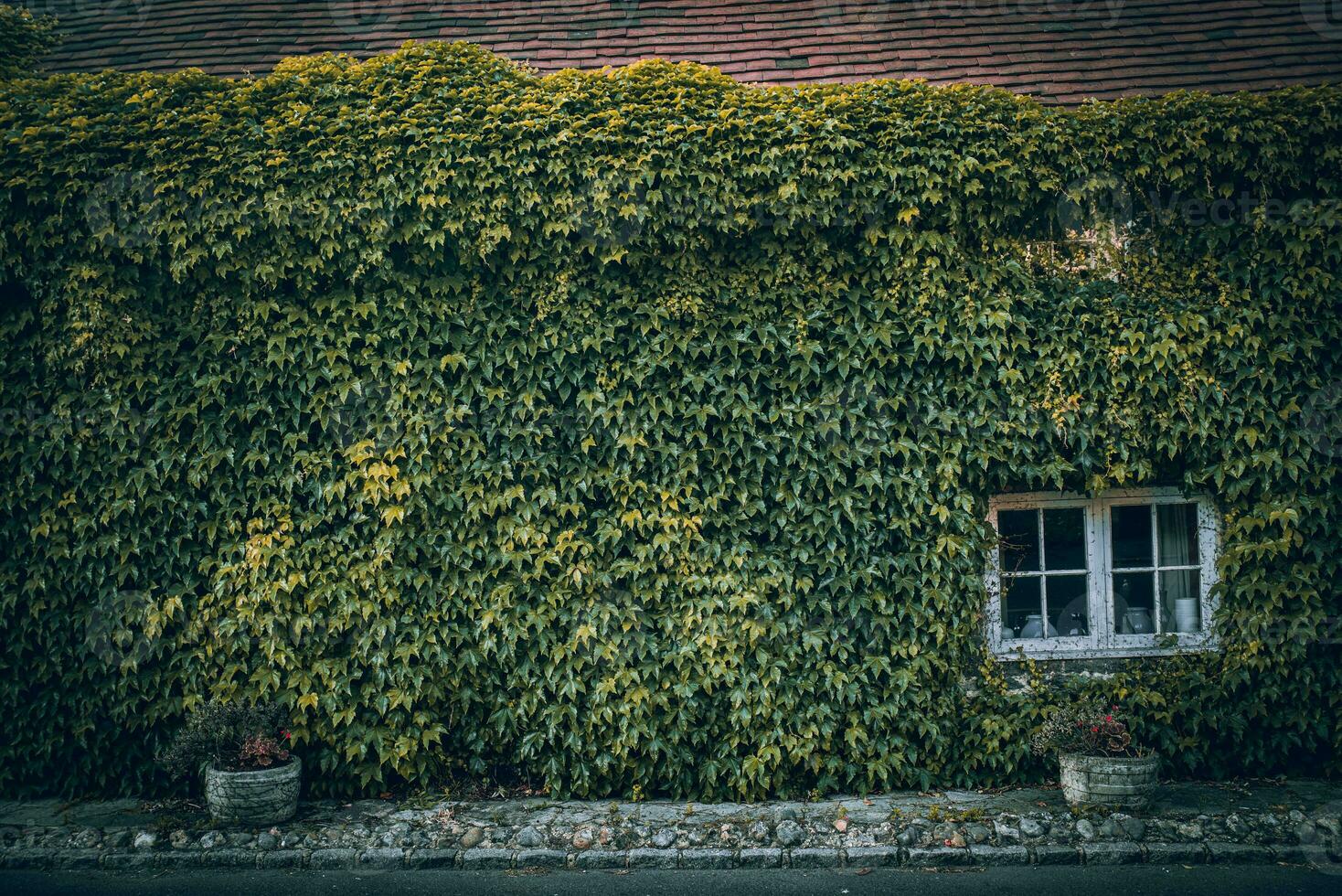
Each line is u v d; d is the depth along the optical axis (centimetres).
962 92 689
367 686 668
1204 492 707
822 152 675
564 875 568
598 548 676
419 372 681
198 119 670
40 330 677
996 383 693
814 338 689
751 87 692
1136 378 689
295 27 888
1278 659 684
